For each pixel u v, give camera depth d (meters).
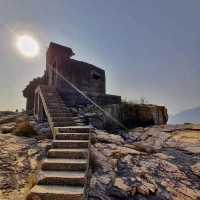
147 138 8.64
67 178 3.79
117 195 4.08
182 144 7.62
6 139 6.83
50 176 3.84
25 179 4.42
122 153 6.07
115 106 10.55
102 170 4.96
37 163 5.17
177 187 4.68
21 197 3.72
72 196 3.36
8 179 4.33
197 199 4.32
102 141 7.15
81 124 7.22
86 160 4.52
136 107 11.04
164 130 9.52
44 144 6.44
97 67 15.77
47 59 16.36
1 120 10.74
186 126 9.91
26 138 7.18
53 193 3.40
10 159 5.29
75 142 5.21
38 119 10.69
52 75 14.26
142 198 4.14
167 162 5.95
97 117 9.50
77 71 14.26
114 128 9.90
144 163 5.69
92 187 4.20
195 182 5.01
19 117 11.93
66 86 13.41
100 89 15.70
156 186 4.60
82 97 12.84
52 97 9.90
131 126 10.59
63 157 4.71
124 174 4.95
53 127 6.63
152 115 11.11
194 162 6.06
